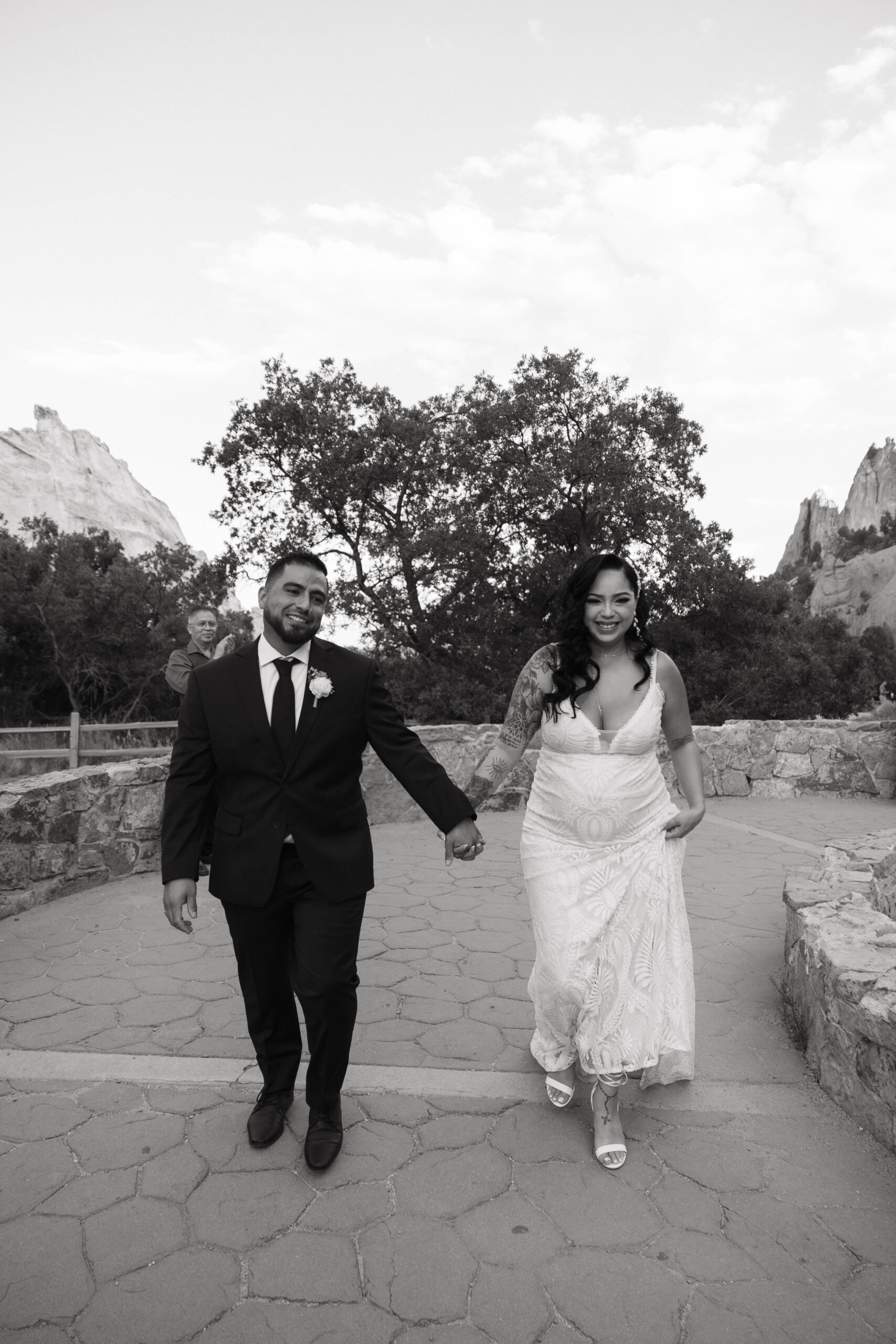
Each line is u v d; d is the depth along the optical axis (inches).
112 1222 93.4
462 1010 151.9
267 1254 88.7
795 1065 131.6
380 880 241.4
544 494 861.8
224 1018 147.2
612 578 107.2
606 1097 106.3
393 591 935.0
